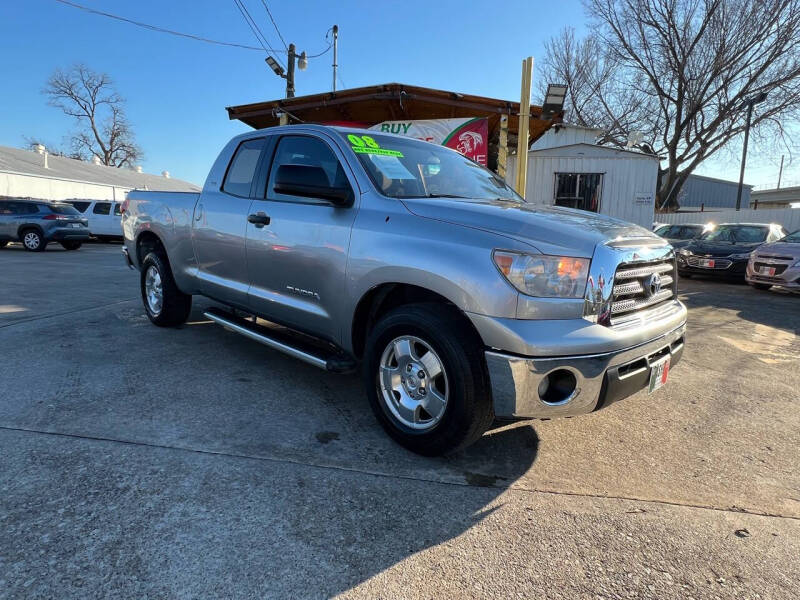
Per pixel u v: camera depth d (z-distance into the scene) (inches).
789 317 290.7
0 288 312.2
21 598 67.6
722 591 75.2
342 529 85.6
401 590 72.8
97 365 160.2
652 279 110.6
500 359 94.4
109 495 91.0
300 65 741.3
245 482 97.7
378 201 119.6
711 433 130.3
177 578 72.7
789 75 923.4
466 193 137.7
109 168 1584.6
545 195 563.5
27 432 113.0
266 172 152.6
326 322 128.4
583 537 86.5
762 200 2461.9
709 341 229.0
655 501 98.6
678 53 1031.6
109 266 468.8
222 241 161.5
